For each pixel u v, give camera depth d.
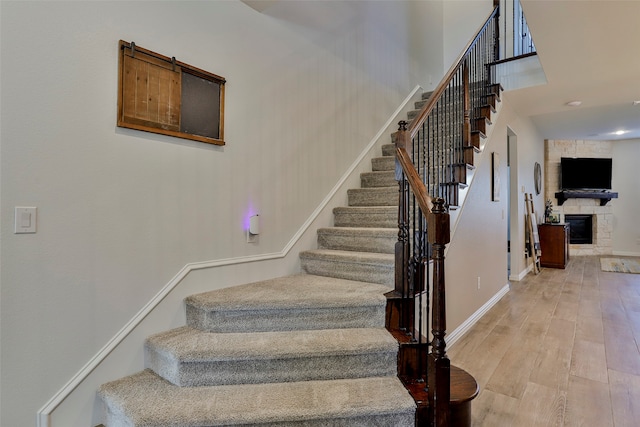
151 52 2.01
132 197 1.95
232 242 2.47
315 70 3.18
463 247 3.30
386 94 4.29
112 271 1.87
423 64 5.23
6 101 1.53
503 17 5.66
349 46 3.64
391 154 4.03
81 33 1.75
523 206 6.01
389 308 2.16
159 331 2.06
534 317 3.84
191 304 2.14
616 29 2.74
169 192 2.12
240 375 1.80
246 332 2.06
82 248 1.76
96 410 1.79
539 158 7.49
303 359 1.83
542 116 5.89
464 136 3.32
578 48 3.09
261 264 2.65
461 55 3.21
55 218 1.67
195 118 2.23
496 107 4.26
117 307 1.89
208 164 2.33
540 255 6.54
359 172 3.75
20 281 1.56
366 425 1.60
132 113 1.93
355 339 1.93
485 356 2.87
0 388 1.51
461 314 3.28
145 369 1.97
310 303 2.08
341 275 2.70
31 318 1.60
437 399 1.60
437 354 1.61
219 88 2.38
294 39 2.96
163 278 2.09
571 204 8.42
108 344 1.85
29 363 1.59
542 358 2.82
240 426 1.53
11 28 1.54
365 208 3.15
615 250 8.43
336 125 3.44
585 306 4.23
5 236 1.52
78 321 1.74
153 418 1.51
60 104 1.68
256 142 2.63
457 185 2.99
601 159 8.22
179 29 2.16
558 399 2.23
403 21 4.69
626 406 2.14
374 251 2.82
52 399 1.65
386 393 1.71
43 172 1.63
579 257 8.12
